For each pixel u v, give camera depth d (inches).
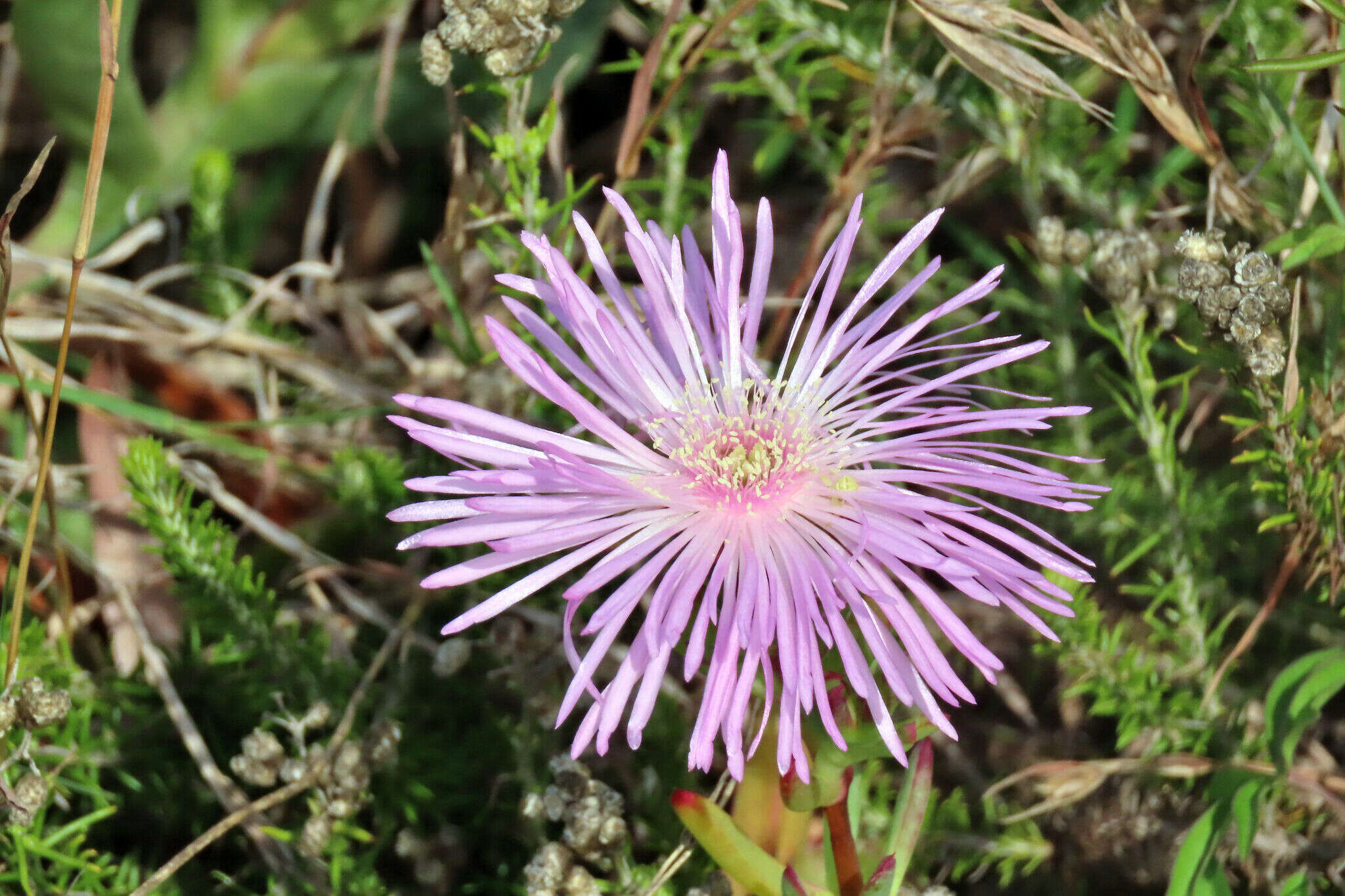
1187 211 13.7
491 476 11.6
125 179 14.6
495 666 13.3
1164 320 13.0
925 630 11.4
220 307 14.6
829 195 14.5
